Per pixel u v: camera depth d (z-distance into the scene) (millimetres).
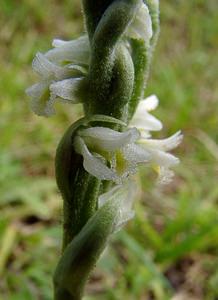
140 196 56
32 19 85
